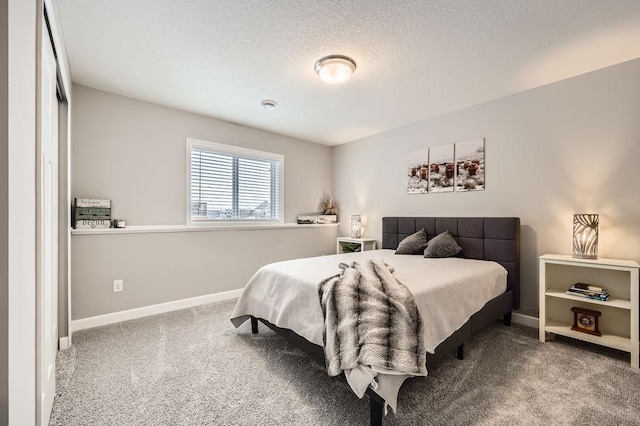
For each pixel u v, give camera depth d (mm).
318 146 4766
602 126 2371
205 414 1475
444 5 1650
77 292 2557
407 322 1485
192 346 2248
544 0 1604
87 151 2674
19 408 762
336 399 1600
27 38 835
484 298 2270
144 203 3004
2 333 661
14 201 719
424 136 3639
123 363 1976
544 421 1423
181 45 2051
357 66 2326
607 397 1617
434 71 2414
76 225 2564
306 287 1872
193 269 3281
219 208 3645
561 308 2604
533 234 2758
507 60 2244
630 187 2244
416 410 1496
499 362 2014
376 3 1639
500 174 2977
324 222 4629
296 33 1913
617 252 2293
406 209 3859
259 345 2270
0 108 659
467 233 3104
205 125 3467
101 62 2271
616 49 2092
